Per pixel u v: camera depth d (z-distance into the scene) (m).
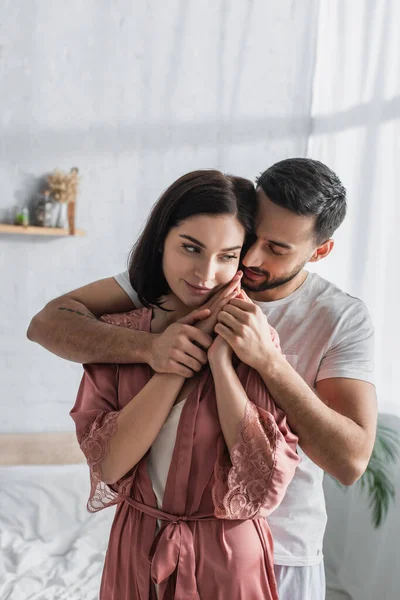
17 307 2.72
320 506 1.21
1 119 2.65
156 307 1.10
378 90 2.24
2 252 2.70
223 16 2.76
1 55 2.63
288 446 0.96
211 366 0.96
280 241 1.04
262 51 2.79
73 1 2.66
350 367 1.13
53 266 2.75
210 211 0.92
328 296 1.19
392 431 2.08
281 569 1.17
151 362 0.96
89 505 1.02
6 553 2.29
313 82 2.84
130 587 0.98
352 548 2.24
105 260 2.79
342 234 2.43
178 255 0.95
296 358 1.17
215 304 1.00
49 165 2.70
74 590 2.11
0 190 2.66
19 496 2.44
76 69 2.69
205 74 2.77
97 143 2.73
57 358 2.75
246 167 2.84
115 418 0.96
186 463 0.95
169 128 2.77
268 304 1.18
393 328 2.10
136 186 2.78
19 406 2.73
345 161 2.48
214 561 0.94
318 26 2.81
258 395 0.98
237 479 0.93
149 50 2.73
